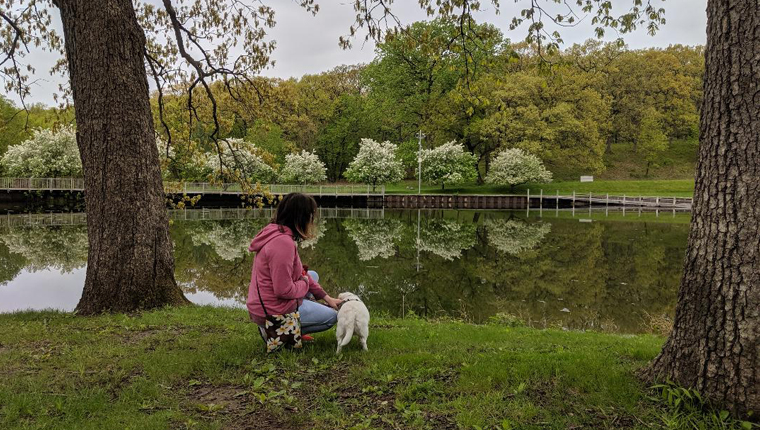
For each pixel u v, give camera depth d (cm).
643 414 313
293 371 402
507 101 4900
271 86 1060
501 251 1923
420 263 1677
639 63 6003
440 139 5062
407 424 312
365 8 712
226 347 471
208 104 1138
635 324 984
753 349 291
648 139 5656
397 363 416
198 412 334
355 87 7200
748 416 292
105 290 687
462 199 4569
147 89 719
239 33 1012
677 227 2667
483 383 360
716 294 306
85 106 680
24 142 4128
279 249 414
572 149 4931
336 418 321
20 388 366
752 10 296
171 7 882
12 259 1656
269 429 310
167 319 624
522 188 5178
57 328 573
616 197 4525
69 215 3228
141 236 705
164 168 1104
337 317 451
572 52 5947
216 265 1608
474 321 980
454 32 729
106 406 337
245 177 1095
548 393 344
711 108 315
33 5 963
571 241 2178
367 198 4631
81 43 669
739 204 297
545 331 750
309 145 6028
